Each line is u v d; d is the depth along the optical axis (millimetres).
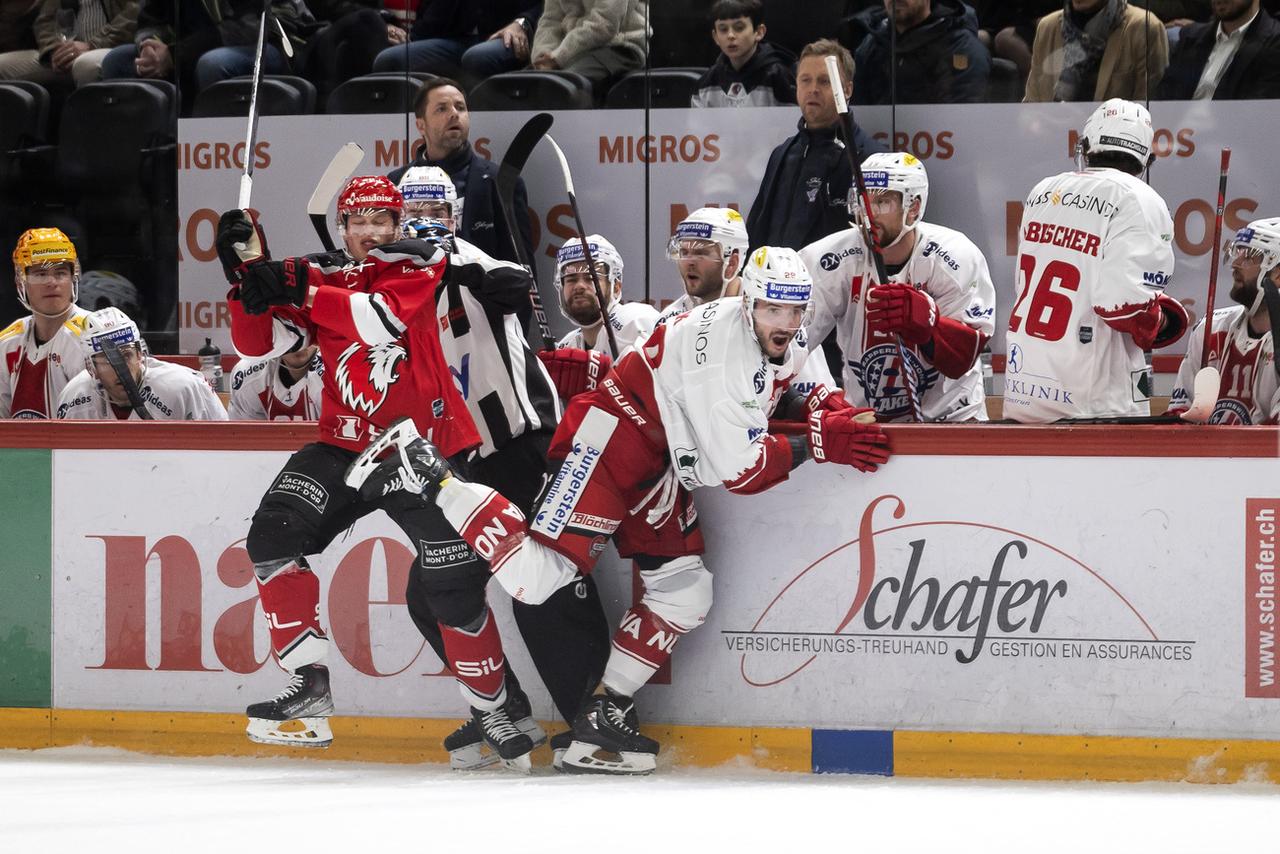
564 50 22172
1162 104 21141
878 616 14727
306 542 14164
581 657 14867
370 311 13406
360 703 15500
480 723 14594
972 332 16297
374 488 13773
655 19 21922
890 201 16953
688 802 13336
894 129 21641
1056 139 21359
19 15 23688
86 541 15750
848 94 21266
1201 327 18109
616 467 14172
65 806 13141
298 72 22750
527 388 15617
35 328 19250
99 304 23219
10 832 12086
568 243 18375
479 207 21469
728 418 13773
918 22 21359
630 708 14688
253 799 13461
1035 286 15367
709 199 22016
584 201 22359
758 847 11594
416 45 22500
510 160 16328
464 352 15047
